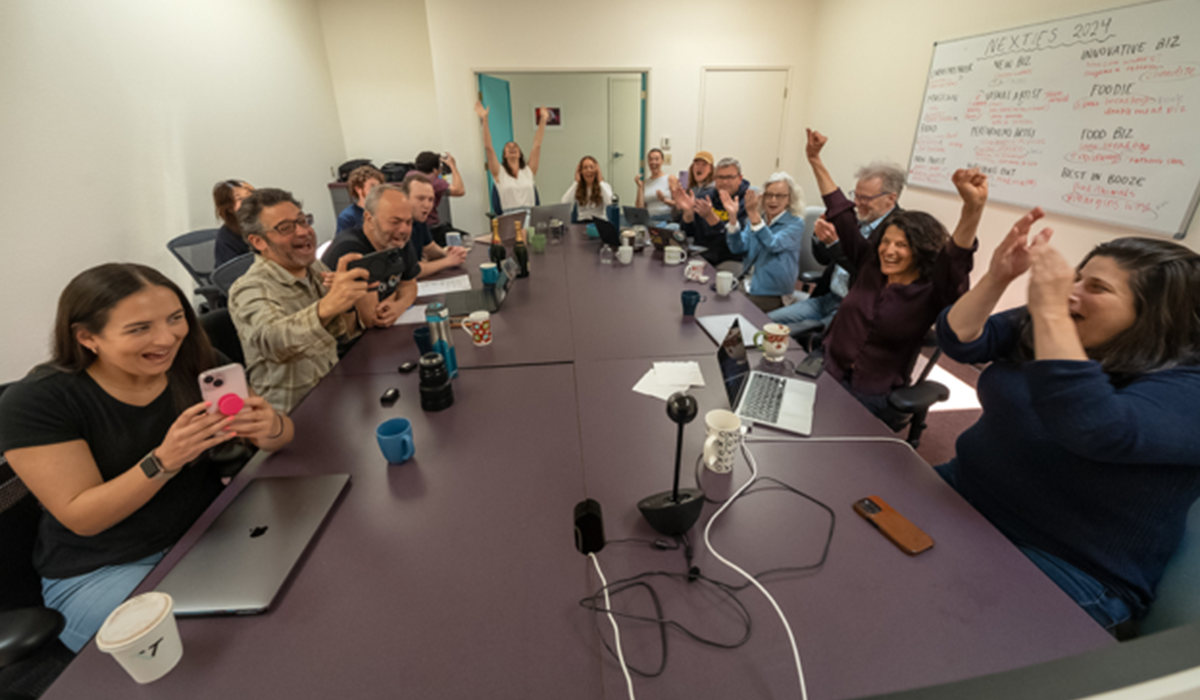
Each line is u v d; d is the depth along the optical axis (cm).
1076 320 104
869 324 188
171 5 316
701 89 508
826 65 479
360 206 287
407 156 563
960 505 102
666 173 532
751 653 74
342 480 110
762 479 110
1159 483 94
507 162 460
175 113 317
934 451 236
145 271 102
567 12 471
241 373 105
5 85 218
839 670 71
